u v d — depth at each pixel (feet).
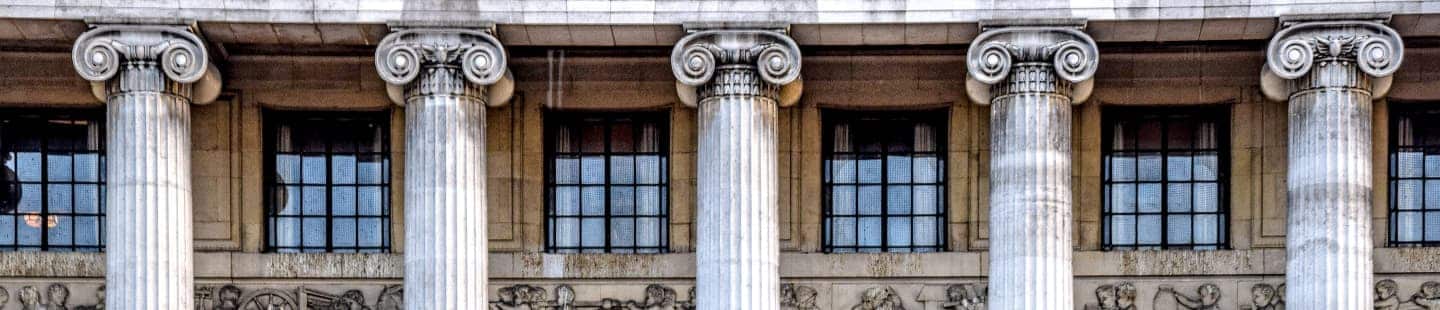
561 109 158.51
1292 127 144.87
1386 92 148.46
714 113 144.66
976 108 156.97
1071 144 151.84
